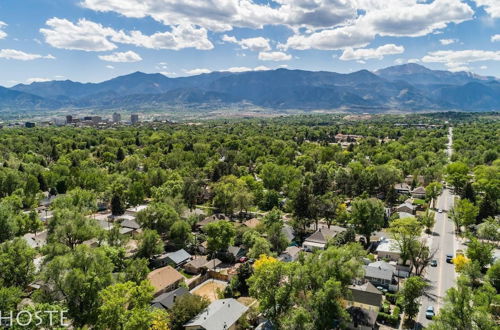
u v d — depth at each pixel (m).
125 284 50.91
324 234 97.69
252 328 58.97
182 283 72.12
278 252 87.25
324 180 139.38
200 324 55.41
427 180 160.38
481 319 48.00
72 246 83.44
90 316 50.03
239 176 168.25
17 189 126.56
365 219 94.38
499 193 125.62
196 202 136.12
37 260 75.69
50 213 115.38
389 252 85.38
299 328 50.84
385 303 64.94
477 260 73.06
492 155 193.12
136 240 90.44
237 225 102.56
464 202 105.75
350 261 58.41
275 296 56.41
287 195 146.62
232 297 68.56
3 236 81.31
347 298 59.31
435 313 62.31
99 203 132.50
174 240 92.06
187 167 174.50
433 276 76.50
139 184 131.38
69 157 194.75
